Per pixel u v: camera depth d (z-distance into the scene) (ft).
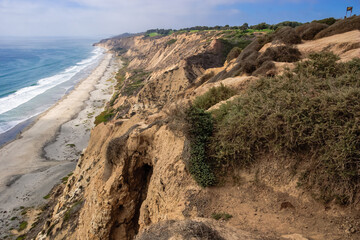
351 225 17.95
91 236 45.27
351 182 19.22
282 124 24.75
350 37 64.03
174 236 17.43
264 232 19.74
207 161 29.22
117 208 45.01
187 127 30.76
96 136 90.38
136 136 43.42
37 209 93.25
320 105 23.15
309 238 17.92
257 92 32.50
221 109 34.47
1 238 78.95
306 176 22.30
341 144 19.90
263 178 25.07
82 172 77.97
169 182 31.24
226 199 25.49
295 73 37.14
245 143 27.14
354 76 26.86
